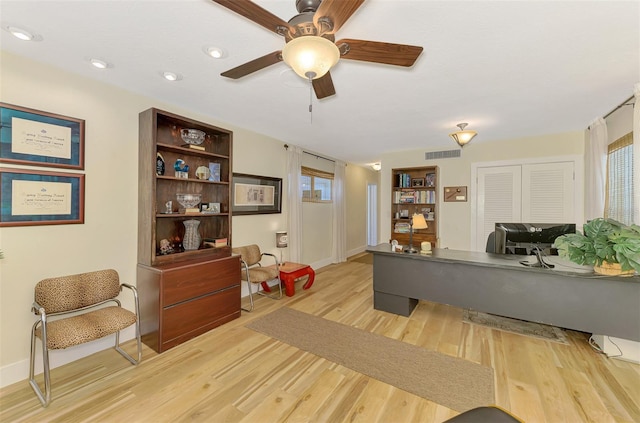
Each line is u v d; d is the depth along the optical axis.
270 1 1.47
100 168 2.45
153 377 2.07
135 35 1.77
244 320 3.10
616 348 2.31
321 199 5.79
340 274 5.21
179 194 2.91
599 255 2.13
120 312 2.20
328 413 1.72
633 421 1.63
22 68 2.03
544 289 2.48
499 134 4.14
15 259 2.02
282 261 4.54
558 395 1.86
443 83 2.41
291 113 3.23
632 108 2.85
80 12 1.55
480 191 4.62
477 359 2.31
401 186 5.14
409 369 2.17
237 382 2.02
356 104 2.92
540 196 4.17
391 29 1.67
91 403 1.80
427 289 3.07
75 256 2.31
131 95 2.65
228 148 3.30
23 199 2.05
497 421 1.13
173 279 2.51
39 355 2.10
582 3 1.45
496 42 1.80
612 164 3.21
